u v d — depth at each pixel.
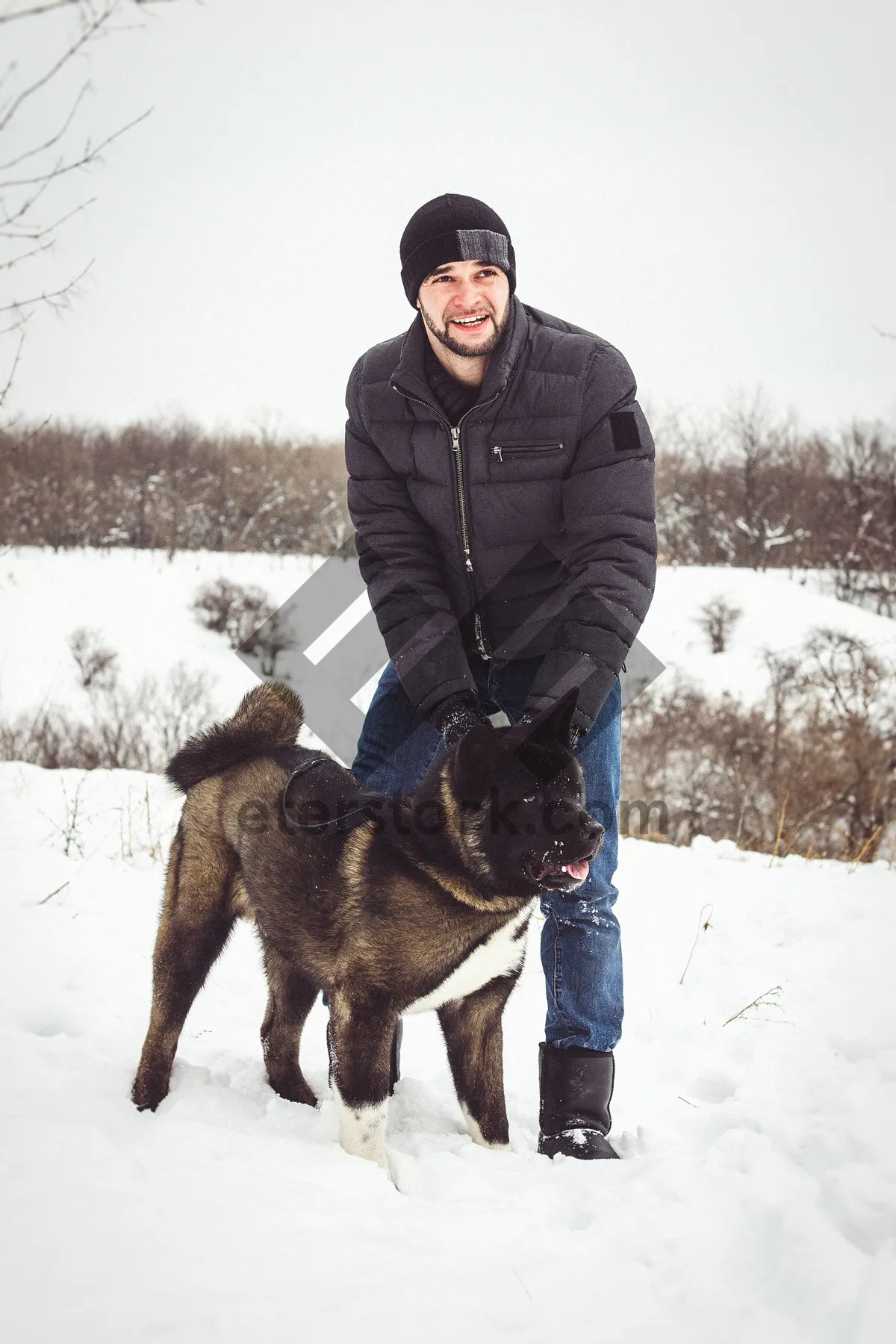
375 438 3.61
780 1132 3.05
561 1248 2.42
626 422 3.35
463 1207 2.70
